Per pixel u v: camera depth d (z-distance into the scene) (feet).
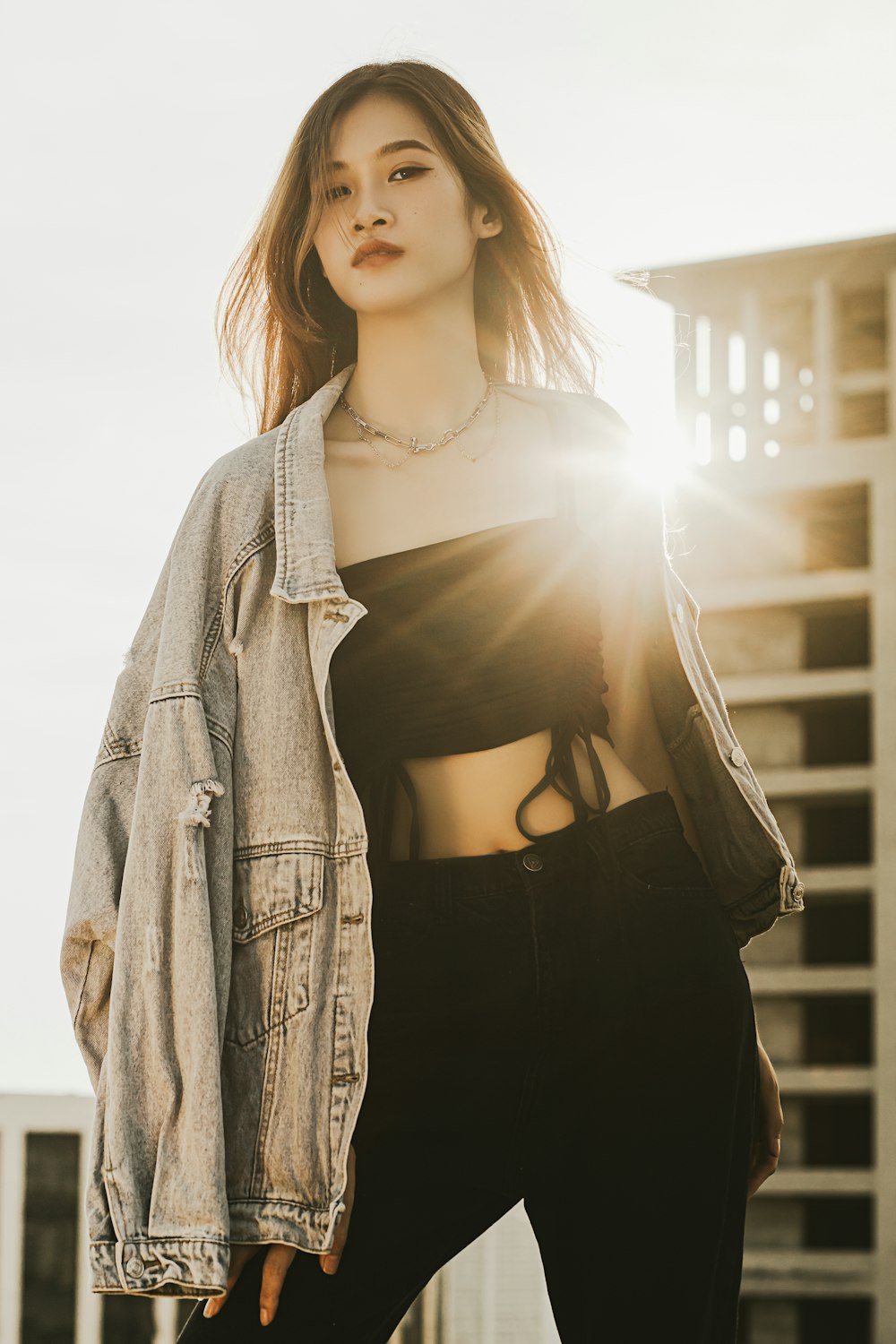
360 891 5.58
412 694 5.83
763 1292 112.47
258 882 5.65
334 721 5.87
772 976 116.98
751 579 121.60
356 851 5.60
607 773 6.06
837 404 121.80
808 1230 112.88
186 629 5.78
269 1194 5.45
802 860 119.03
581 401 6.53
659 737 6.52
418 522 6.08
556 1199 5.73
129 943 5.45
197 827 5.53
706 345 123.24
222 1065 5.54
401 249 6.15
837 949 116.88
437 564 5.94
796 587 120.78
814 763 120.16
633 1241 5.59
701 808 6.57
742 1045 5.84
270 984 5.58
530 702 5.86
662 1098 5.66
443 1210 5.74
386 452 6.20
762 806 6.45
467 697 5.82
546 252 6.62
